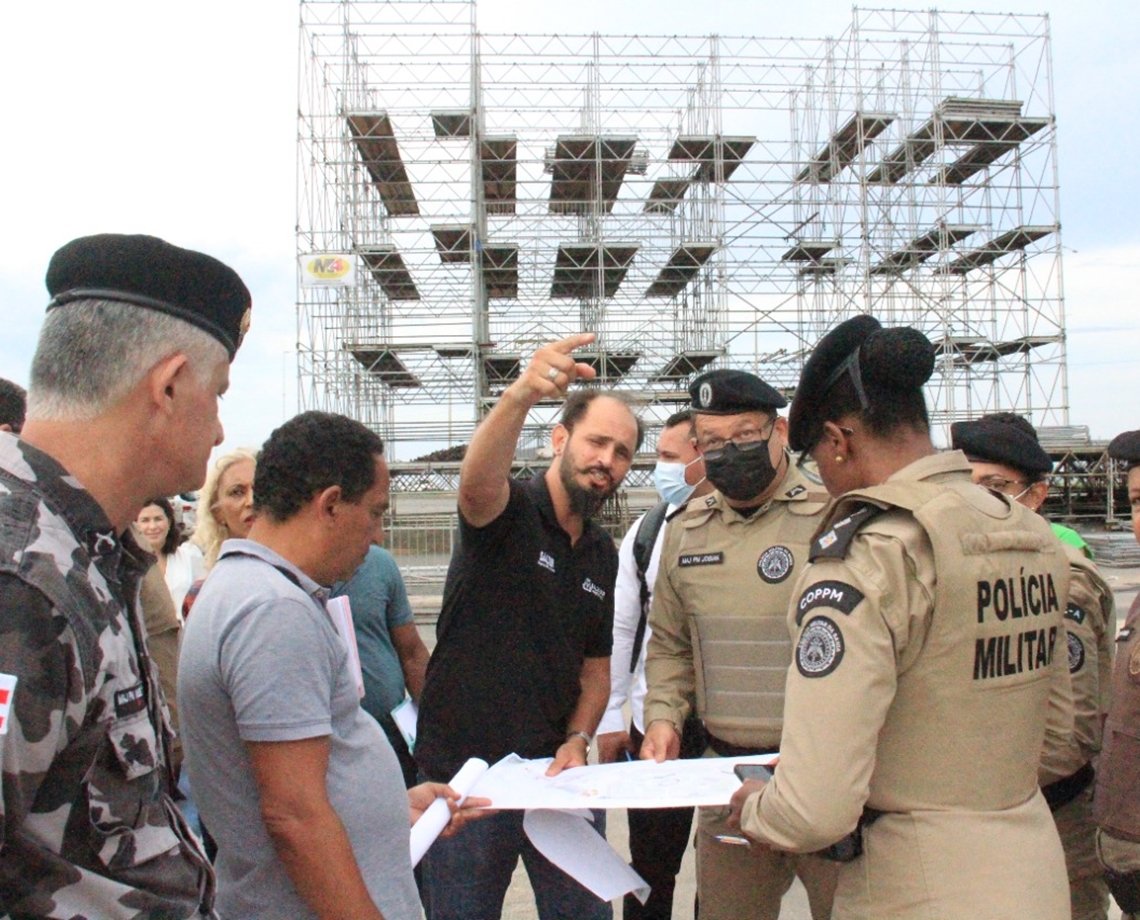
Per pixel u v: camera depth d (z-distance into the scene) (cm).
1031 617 183
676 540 306
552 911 270
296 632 166
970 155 2566
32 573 109
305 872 160
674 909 413
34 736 106
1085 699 280
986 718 174
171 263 133
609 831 516
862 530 179
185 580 488
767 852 273
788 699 172
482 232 2384
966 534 175
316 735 164
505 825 262
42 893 112
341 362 2362
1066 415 2508
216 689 165
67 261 130
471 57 2242
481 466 242
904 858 171
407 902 184
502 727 265
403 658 400
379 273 2409
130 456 130
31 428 129
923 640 172
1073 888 288
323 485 182
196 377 136
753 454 275
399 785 189
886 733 176
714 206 2520
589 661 290
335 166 2281
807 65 2470
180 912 128
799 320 2514
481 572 266
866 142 2597
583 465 269
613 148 2327
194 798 175
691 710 312
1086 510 2630
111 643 119
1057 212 2450
